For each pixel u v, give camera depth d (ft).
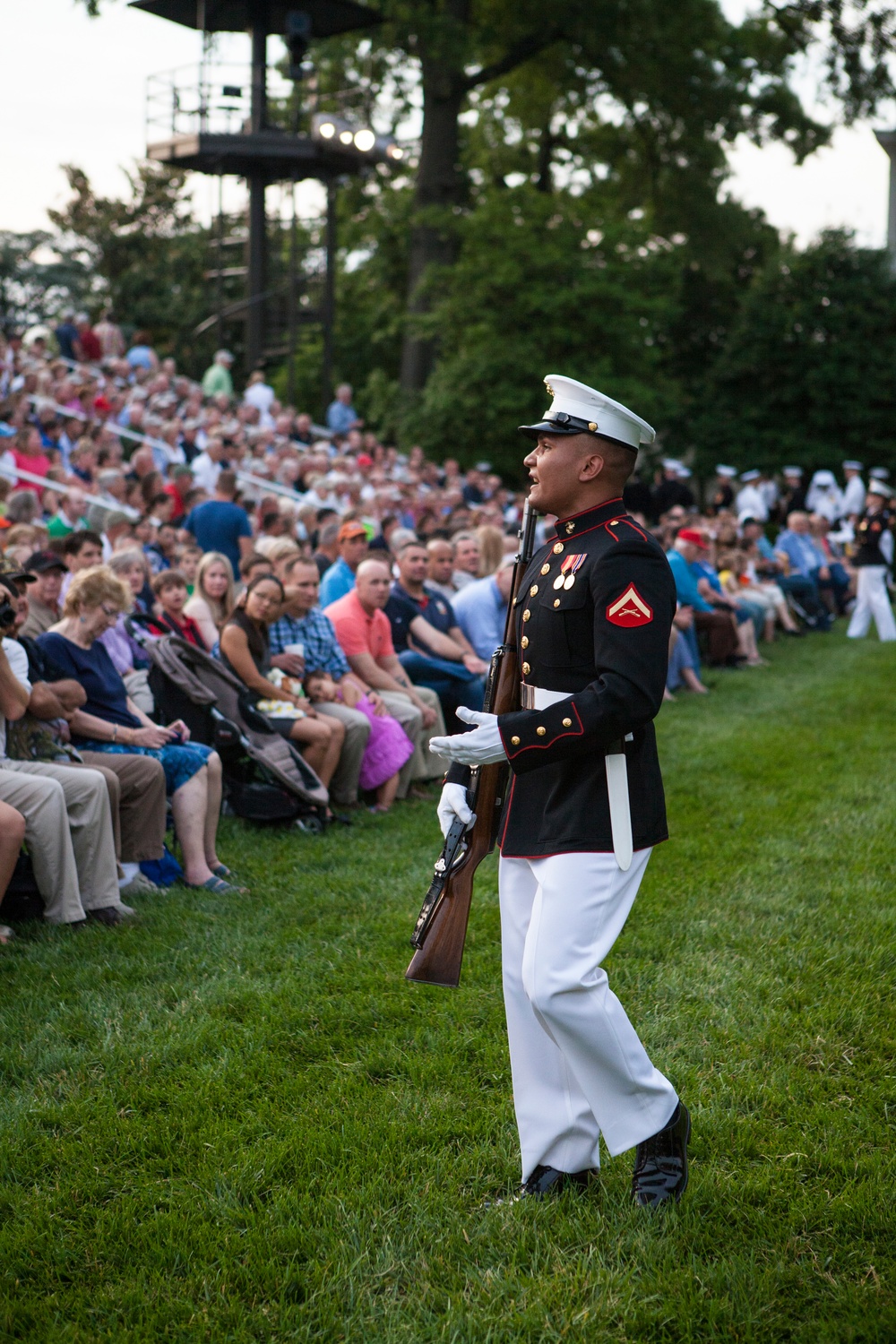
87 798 16.15
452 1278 8.84
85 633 18.47
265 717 21.04
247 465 50.39
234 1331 8.35
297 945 15.51
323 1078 12.00
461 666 26.86
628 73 86.69
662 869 18.63
